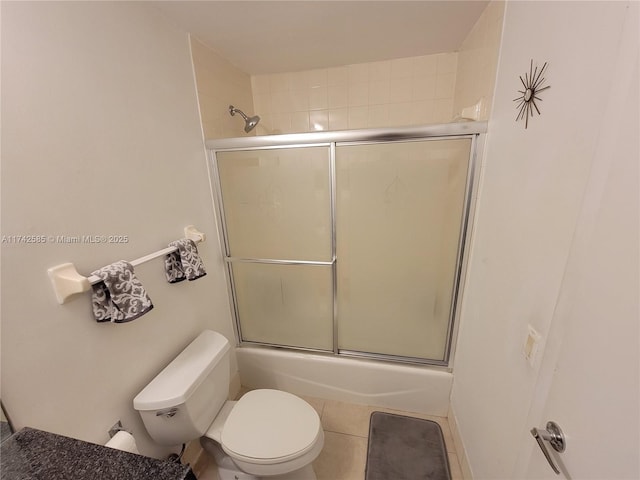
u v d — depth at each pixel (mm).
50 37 727
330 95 1870
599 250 477
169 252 1115
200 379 1094
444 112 1737
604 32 510
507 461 861
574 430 514
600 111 513
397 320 1563
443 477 1285
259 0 1063
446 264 1399
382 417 1603
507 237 931
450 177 1265
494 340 1004
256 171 1457
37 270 708
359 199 1387
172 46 1192
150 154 1078
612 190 456
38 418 723
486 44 1151
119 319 842
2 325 646
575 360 523
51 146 733
